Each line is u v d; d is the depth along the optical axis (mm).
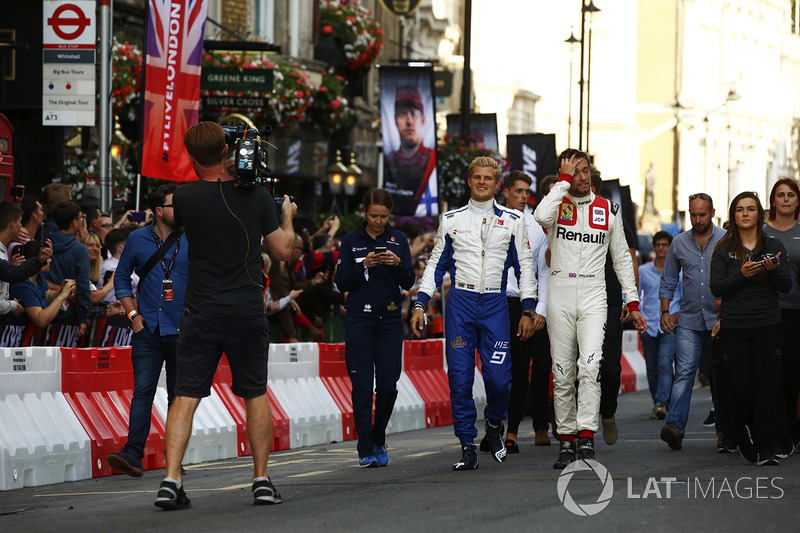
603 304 18906
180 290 18281
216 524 13594
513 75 134750
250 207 14820
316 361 25859
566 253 18938
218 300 14680
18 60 36750
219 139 14930
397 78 37562
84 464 19531
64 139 37281
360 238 19719
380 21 75938
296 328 28875
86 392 20125
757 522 13414
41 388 19172
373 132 68312
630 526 13117
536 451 22266
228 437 22625
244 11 52688
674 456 20312
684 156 184000
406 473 18391
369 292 19625
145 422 18500
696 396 37344
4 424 18250
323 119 55406
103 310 23453
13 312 20484
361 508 14562
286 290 28406
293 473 19109
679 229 115188
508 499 15070
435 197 37719
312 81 53562
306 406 24984
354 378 19609
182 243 18281
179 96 29047
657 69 185000
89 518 14539
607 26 173125
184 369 14805
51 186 24266
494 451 19609
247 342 14852
